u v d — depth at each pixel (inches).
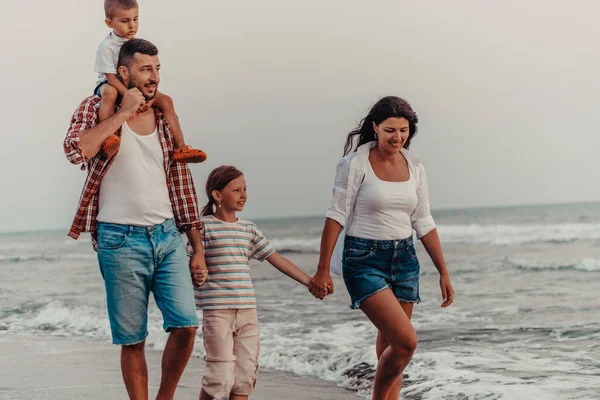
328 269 169.9
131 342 150.2
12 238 1775.3
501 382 210.7
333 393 221.8
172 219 154.4
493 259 746.8
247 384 179.5
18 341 346.6
